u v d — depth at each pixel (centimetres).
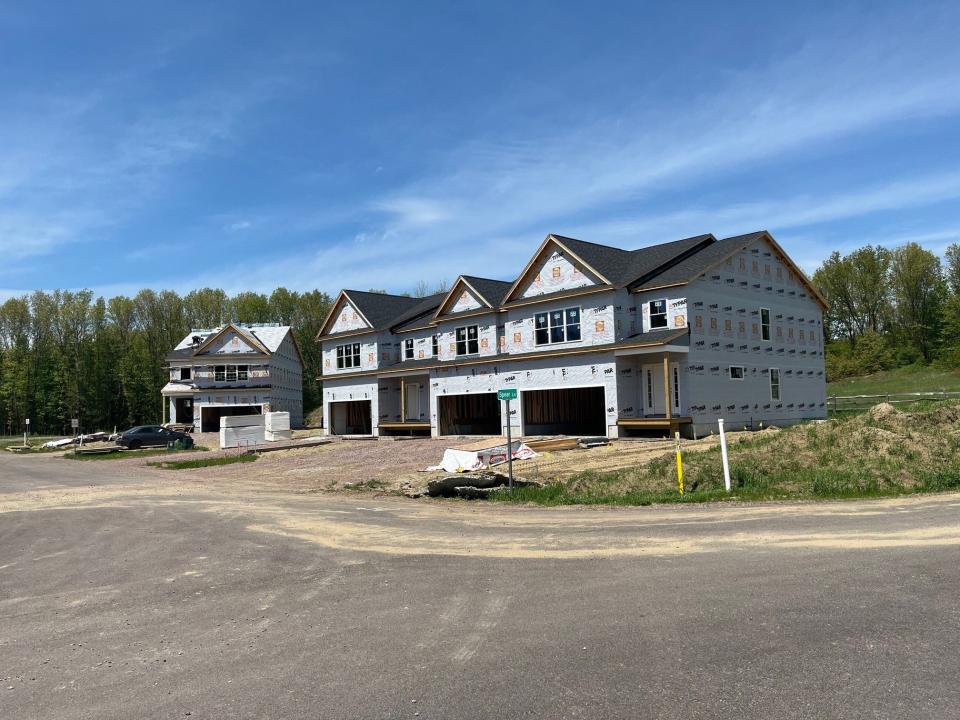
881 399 5062
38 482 2781
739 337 3253
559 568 889
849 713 446
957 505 1209
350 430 5034
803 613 645
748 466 1706
